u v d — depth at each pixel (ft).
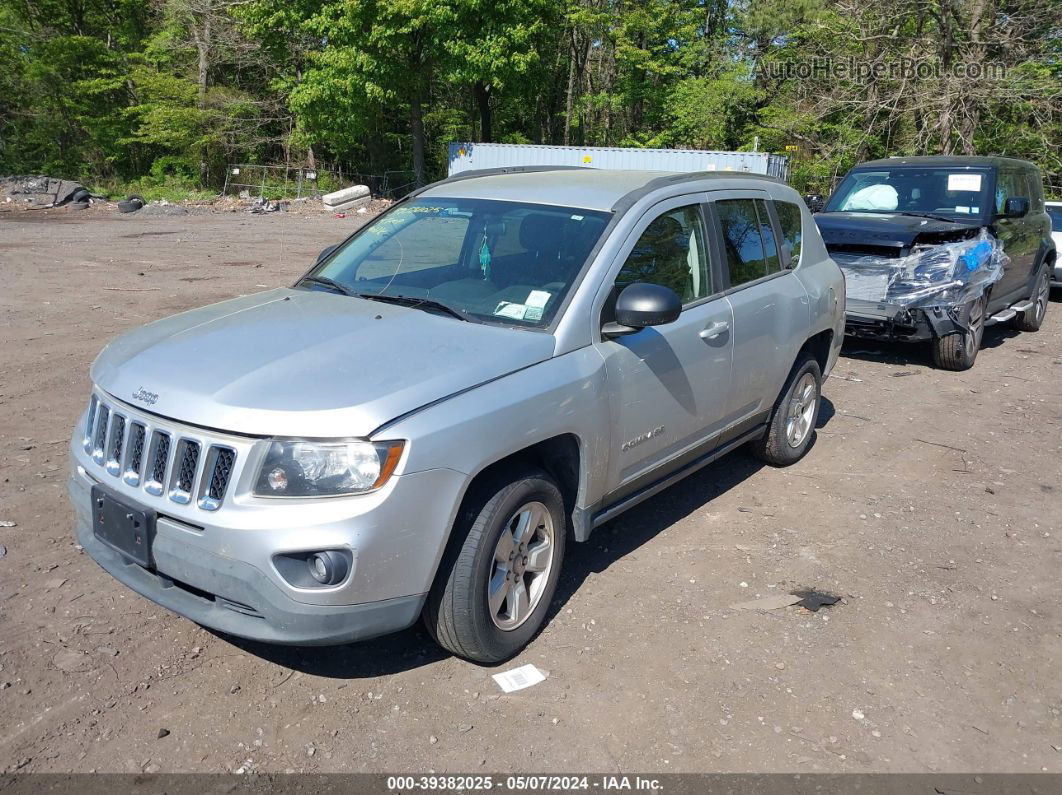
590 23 119.03
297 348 10.92
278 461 9.41
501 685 10.92
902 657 11.87
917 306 26.86
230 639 11.72
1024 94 69.46
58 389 22.74
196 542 9.65
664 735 10.10
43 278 42.37
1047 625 12.83
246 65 133.80
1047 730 10.45
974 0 70.28
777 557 14.73
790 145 92.58
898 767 9.72
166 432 10.00
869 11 73.46
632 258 13.01
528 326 11.91
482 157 97.60
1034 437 21.75
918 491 17.97
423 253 13.89
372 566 9.52
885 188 31.89
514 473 10.96
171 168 138.51
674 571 14.11
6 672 10.69
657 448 13.78
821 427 22.18
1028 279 34.14
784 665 11.57
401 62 111.65
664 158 84.64
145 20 140.36
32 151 140.05
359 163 146.72
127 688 10.55
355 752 9.64
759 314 15.88
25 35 131.03
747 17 94.79
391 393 9.83
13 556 13.56
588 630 12.26
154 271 46.24
